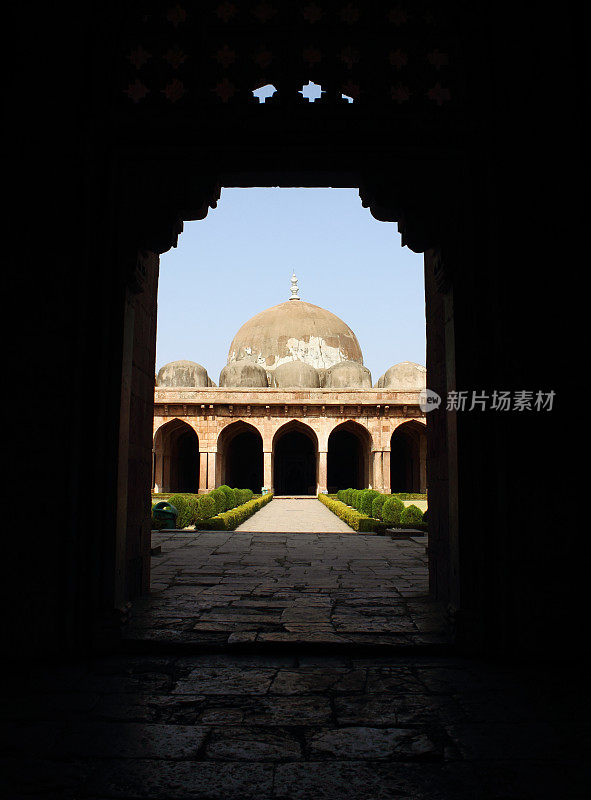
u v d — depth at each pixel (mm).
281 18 3326
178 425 25312
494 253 3152
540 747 2064
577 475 3020
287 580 4938
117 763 1934
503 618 2982
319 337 34219
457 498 3182
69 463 3031
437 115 3238
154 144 3254
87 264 3191
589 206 3139
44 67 3266
